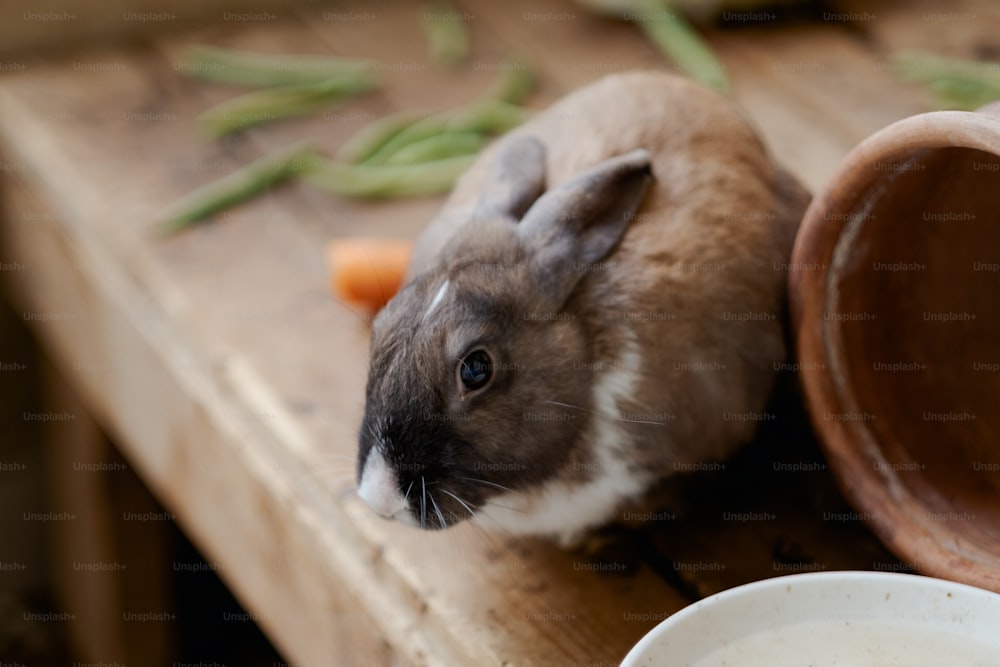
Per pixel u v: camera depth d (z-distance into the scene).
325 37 1.15
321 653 0.83
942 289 0.75
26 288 1.10
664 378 0.74
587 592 0.75
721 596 0.67
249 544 0.87
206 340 0.90
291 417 0.85
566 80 1.08
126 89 1.09
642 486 0.75
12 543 1.30
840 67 1.05
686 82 0.82
